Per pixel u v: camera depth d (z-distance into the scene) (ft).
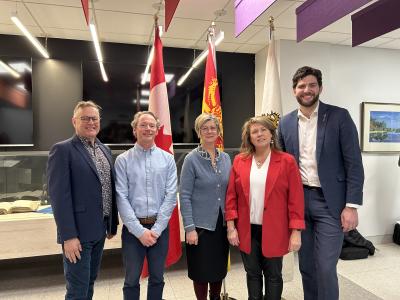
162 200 6.96
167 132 8.75
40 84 13.73
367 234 14.53
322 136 6.62
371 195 14.55
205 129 6.98
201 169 6.98
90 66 13.98
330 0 7.25
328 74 13.97
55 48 13.79
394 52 14.90
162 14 11.03
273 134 6.78
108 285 10.07
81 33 13.11
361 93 14.57
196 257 6.98
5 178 10.86
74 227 6.10
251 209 6.66
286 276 10.06
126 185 6.81
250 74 15.88
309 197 6.83
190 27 12.30
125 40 13.92
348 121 6.56
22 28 10.18
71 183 6.23
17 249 9.43
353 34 9.40
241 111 15.79
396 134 14.82
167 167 7.12
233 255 12.44
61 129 13.99
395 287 10.00
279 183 6.45
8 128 12.95
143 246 6.77
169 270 11.20
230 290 9.66
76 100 14.10
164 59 14.79
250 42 14.01
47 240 9.66
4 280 10.54
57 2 10.21
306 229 7.03
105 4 10.29
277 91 9.84
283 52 13.51
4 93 12.89
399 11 7.88
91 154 6.56
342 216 6.50
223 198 7.02
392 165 14.76
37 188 11.14
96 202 6.37
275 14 10.91
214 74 9.63
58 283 10.29
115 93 14.15
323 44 13.87
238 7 9.30
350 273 11.09
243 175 6.74
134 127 7.08
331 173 6.56
